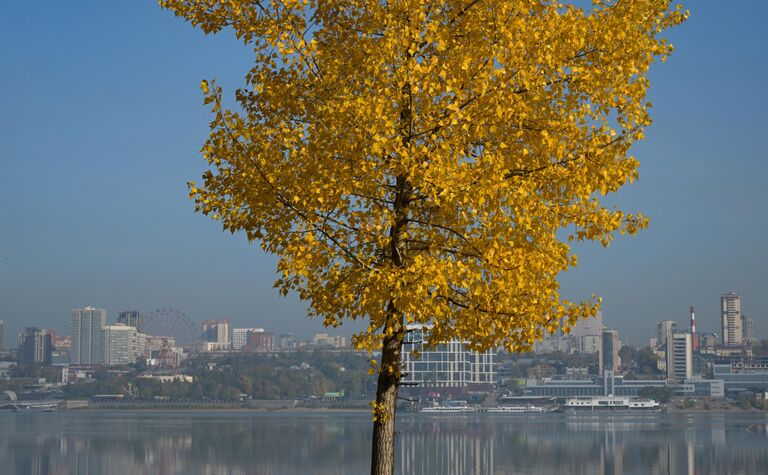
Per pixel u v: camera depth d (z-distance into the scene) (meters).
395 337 20.58
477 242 19.30
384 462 21.09
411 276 18.59
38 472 115.31
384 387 21.38
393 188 20.80
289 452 146.50
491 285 19.22
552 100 20.53
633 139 20.31
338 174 19.16
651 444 166.38
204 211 20.25
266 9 20.55
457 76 19.16
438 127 19.22
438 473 112.19
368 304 19.36
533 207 19.42
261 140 19.97
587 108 20.33
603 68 20.41
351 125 19.05
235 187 20.02
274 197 19.55
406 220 20.45
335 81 19.94
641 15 20.44
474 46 19.77
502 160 18.95
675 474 112.38
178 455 141.25
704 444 165.00
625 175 19.94
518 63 19.23
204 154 19.91
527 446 162.50
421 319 19.69
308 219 19.55
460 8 20.47
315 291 20.20
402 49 19.23
